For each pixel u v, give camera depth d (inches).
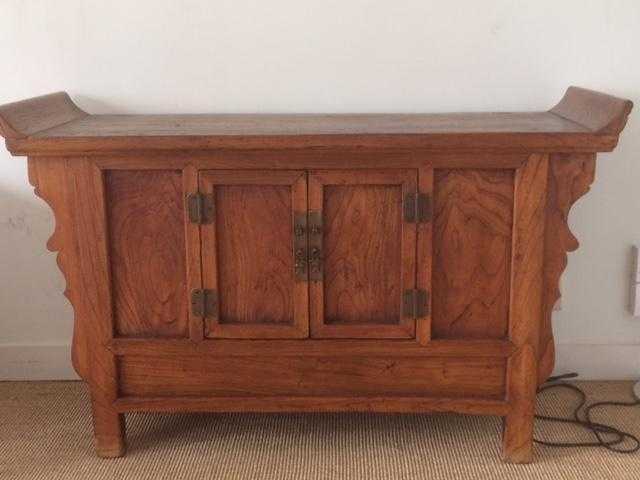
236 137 61.8
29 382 86.4
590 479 66.6
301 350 66.8
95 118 76.2
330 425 75.8
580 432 74.3
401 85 79.3
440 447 71.7
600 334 84.9
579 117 69.2
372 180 63.3
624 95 79.0
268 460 69.7
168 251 66.0
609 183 81.1
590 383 84.4
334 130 65.2
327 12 77.8
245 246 65.5
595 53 78.1
